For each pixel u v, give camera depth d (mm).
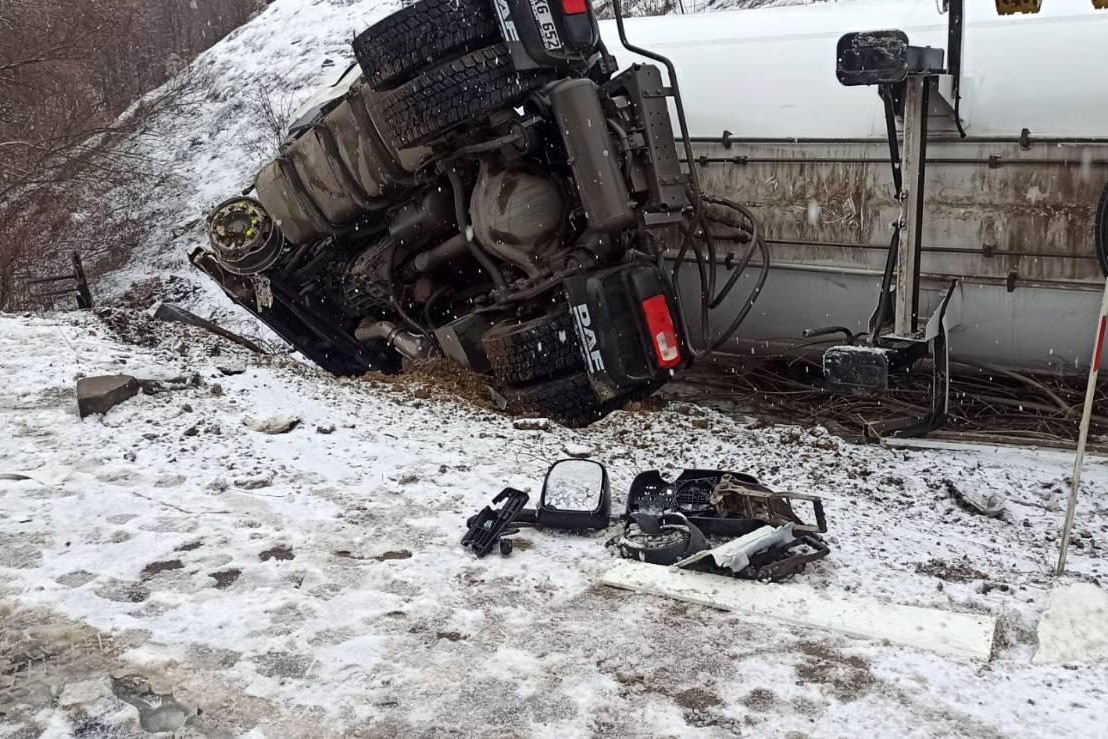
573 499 4949
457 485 5461
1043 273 7070
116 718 3318
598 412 7609
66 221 24859
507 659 3695
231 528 4793
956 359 7762
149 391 6781
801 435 7266
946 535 5211
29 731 3254
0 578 4254
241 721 3322
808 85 7945
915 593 4238
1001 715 3316
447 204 8539
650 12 20188
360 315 9938
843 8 8273
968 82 7141
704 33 8695
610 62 7902
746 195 8180
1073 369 7387
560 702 3426
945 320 7320
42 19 23703
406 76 7340
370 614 4020
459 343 8336
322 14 32688
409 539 4734
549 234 7688
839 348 6551
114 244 24906
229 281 10555
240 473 5520
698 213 7805
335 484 5430
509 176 7641
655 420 7566
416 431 6574
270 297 10023
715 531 4652
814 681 3537
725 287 7883
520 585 4293
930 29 7523
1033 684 3514
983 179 7148
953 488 5945
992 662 3672
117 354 7824
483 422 7047
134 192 26672
